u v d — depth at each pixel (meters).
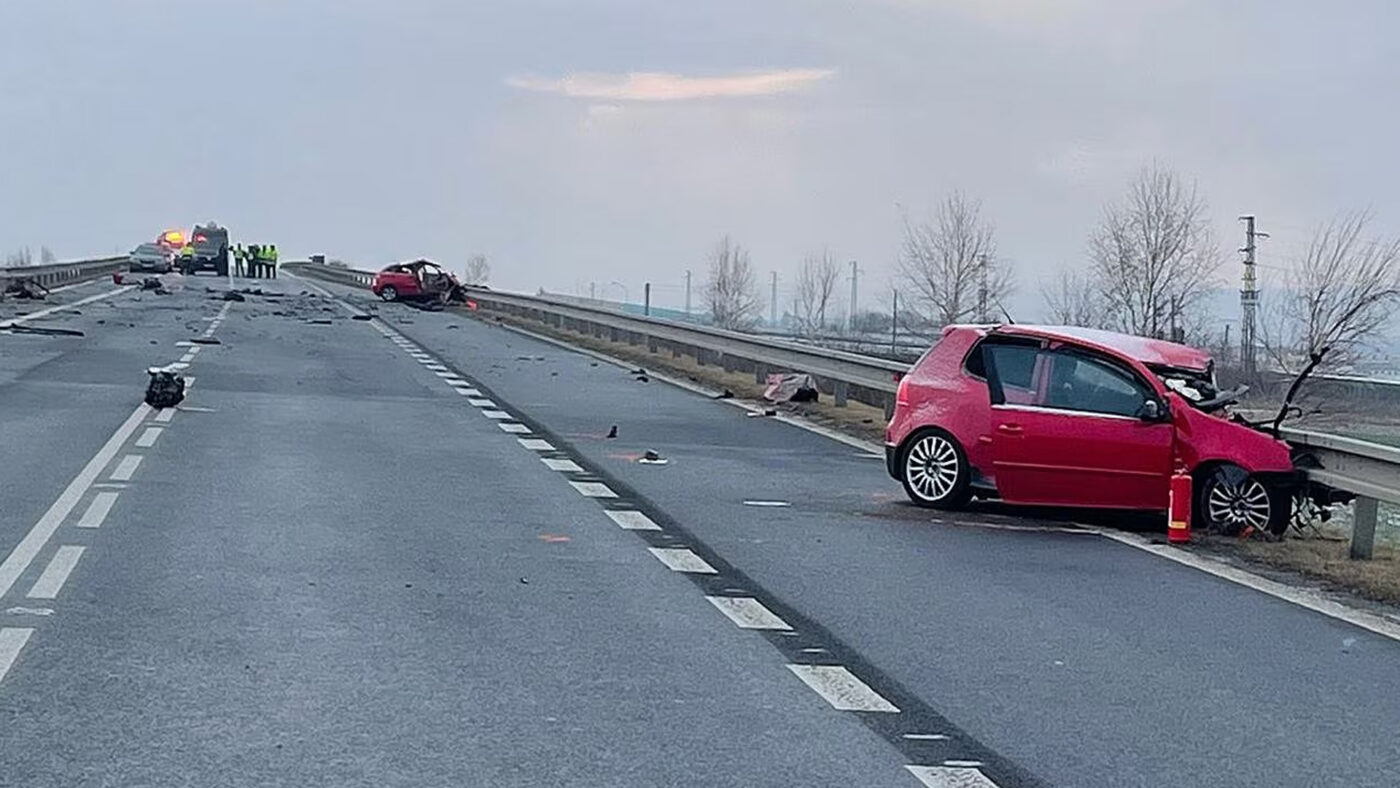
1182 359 14.45
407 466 15.80
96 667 7.93
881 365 21.44
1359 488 12.61
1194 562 12.34
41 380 23.08
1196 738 7.47
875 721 7.52
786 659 8.66
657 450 18.12
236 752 6.67
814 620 9.66
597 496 14.37
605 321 38.81
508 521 12.78
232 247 86.06
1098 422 13.81
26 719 7.04
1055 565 11.96
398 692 7.70
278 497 13.42
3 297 46.72
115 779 6.28
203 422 18.70
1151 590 11.13
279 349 31.66
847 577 11.08
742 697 7.84
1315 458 13.40
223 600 9.50
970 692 8.12
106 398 21.00
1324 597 11.17
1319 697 8.35
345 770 6.48
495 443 18.11
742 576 10.95
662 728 7.26
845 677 8.32
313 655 8.33
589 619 9.44
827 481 16.19
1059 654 9.06
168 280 72.62
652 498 14.41
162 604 9.34
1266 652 9.35
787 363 25.06
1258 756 7.22
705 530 12.80
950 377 14.55
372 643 8.63
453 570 10.71
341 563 10.77
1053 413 13.99
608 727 7.24
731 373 29.64
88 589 9.65
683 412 22.84
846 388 23.73
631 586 10.45
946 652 8.98
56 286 58.25
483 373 28.38
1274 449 13.42
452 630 9.02
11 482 13.72
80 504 12.67
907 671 8.50
